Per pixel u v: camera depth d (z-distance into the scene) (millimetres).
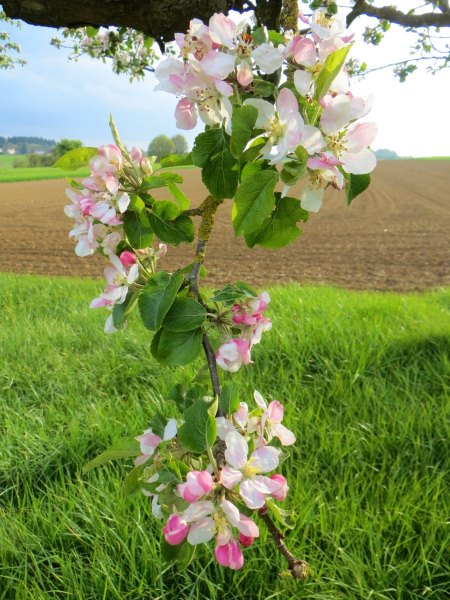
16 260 14016
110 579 2482
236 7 1785
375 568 2527
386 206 25203
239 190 945
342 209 24453
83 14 1825
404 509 2893
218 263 13352
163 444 1025
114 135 1151
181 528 944
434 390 4270
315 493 3023
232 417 1086
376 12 2293
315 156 947
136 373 4789
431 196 29266
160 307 1026
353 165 957
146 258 1215
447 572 2486
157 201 1139
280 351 4863
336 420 3742
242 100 1003
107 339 5633
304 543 2635
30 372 4852
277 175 943
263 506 987
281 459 1115
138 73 4121
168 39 1718
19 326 6223
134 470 1116
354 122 961
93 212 1090
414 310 6305
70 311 7168
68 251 15484
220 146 996
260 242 1149
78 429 3758
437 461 3467
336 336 5062
